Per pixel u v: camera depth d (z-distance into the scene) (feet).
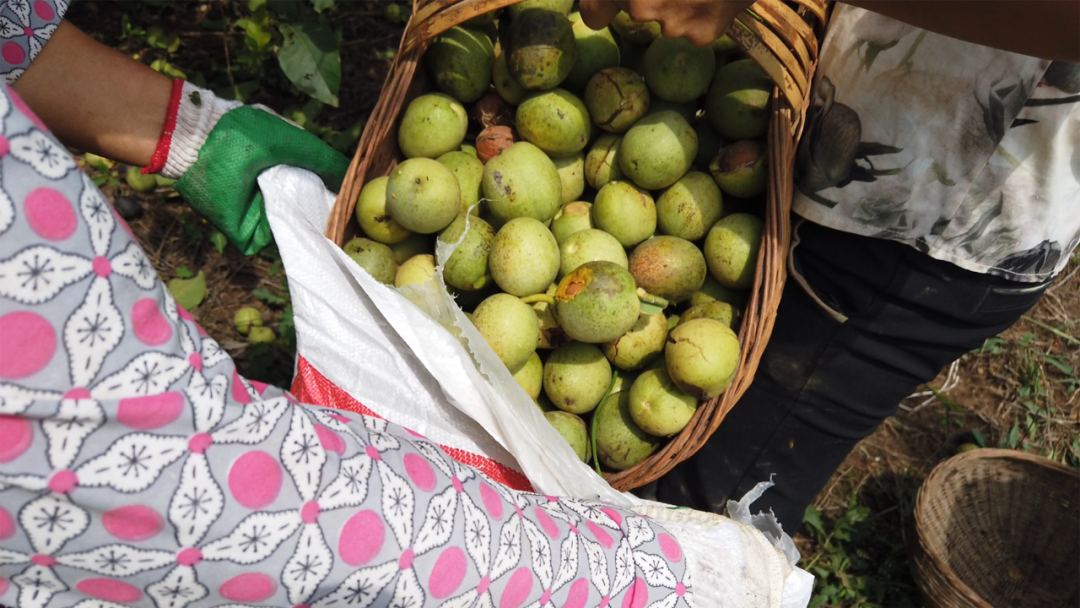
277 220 5.53
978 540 9.10
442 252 5.56
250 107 5.65
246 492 2.73
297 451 2.89
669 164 6.44
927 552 7.77
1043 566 8.84
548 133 6.65
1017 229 5.16
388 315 5.24
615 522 4.38
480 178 6.85
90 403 2.42
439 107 6.68
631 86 6.55
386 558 3.07
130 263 2.51
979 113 4.75
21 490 2.43
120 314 2.46
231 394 2.83
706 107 6.90
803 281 6.11
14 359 2.28
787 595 5.24
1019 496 8.96
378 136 5.99
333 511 2.93
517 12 6.84
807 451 6.95
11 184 2.19
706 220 6.66
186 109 5.38
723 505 7.39
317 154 6.00
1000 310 5.75
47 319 2.30
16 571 2.77
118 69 5.16
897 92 5.00
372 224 6.48
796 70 5.28
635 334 6.33
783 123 5.68
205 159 5.42
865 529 9.31
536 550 3.64
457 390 5.29
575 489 5.43
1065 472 8.53
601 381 6.34
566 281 5.98
